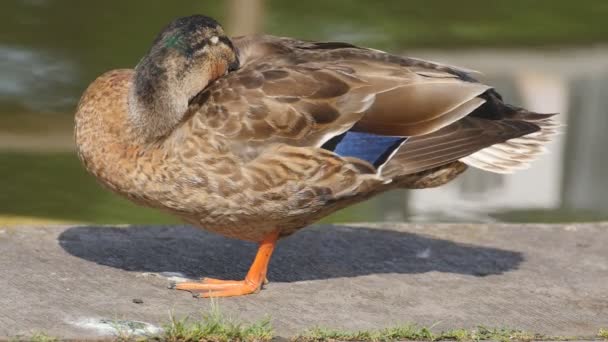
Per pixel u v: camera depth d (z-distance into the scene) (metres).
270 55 10.26
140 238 11.10
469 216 15.36
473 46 22.45
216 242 11.15
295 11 24.08
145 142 9.60
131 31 22.02
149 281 9.92
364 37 22.47
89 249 10.65
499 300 9.94
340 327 9.07
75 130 9.98
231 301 9.58
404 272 10.57
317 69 9.84
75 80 18.84
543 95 19.89
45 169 16.12
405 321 9.30
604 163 17.45
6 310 8.93
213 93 9.64
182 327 8.49
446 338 8.88
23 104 17.77
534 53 22.25
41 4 23.73
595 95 19.91
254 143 9.50
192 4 24.45
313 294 9.86
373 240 11.46
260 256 9.88
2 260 10.12
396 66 10.05
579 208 15.76
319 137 9.64
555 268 10.86
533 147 10.15
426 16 24.73
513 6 26.38
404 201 16.19
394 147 9.68
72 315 8.92
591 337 9.16
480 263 10.92
